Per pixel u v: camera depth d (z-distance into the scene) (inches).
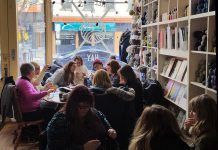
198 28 141.6
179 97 158.6
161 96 175.0
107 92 139.0
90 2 279.3
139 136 78.7
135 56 246.7
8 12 231.1
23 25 243.4
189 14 141.7
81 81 210.4
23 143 183.8
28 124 171.6
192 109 94.6
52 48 266.4
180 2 157.8
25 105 171.0
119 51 275.9
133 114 142.9
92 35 284.7
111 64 186.2
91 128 97.3
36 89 185.0
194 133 91.2
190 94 142.9
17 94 170.2
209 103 90.4
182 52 152.8
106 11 283.4
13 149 174.2
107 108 139.3
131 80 164.2
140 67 228.1
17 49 235.5
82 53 285.0
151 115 79.7
